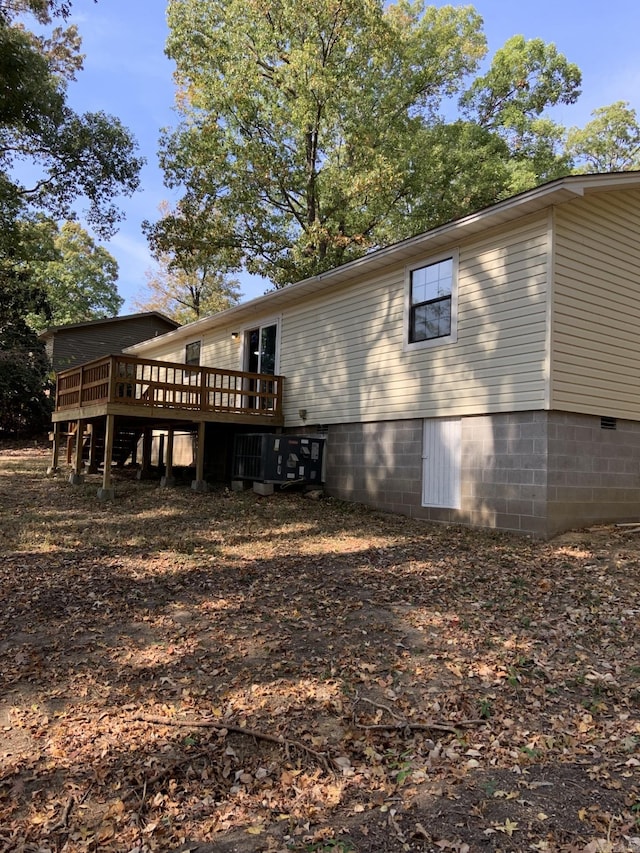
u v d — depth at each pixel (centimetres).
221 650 437
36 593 549
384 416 1062
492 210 813
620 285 877
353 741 321
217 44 1886
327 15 1791
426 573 634
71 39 2061
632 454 899
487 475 868
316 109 1903
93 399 1219
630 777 285
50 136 1770
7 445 2284
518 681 390
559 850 234
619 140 2875
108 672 399
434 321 968
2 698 362
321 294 1245
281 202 2134
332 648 441
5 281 2414
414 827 251
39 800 271
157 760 301
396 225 2236
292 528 884
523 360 815
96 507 1016
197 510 1009
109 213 2034
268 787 282
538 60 2395
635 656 427
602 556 684
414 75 2147
